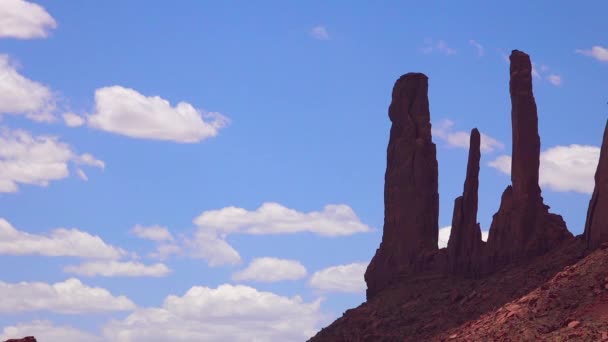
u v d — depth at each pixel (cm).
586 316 17200
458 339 18462
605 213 19212
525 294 19525
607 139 19238
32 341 14738
